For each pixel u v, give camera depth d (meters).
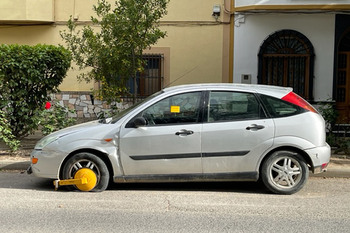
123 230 5.01
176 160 6.38
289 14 11.99
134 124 6.39
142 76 12.60
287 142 6.36
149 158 6.39
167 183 7.32
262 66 12.23
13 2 12.30
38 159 6.54
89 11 12.60
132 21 9.05
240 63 12.30
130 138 6.39
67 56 9.93
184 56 12.54
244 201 6.27
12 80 9.40
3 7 12.30
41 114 9.45
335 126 11.14
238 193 6.73
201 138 6.35
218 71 12.46
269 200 6.32
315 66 12.06
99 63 9.44
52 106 11.02
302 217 5.52
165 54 12.56
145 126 6.42
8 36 12.84
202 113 6.46
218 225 5.20
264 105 6.48
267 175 6.47
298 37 12.05
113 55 9.12
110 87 9.59
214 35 12.41
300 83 12.18
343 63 12.54
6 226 5.13
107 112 10.10
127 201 6.21
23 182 7.37
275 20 12.05
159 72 12.62
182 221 5.34
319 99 12.09
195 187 7.11
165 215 5.58
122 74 9.58
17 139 9.80
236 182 7.43
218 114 6.47
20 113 9.53
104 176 6.57
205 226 5.16
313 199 6.40
